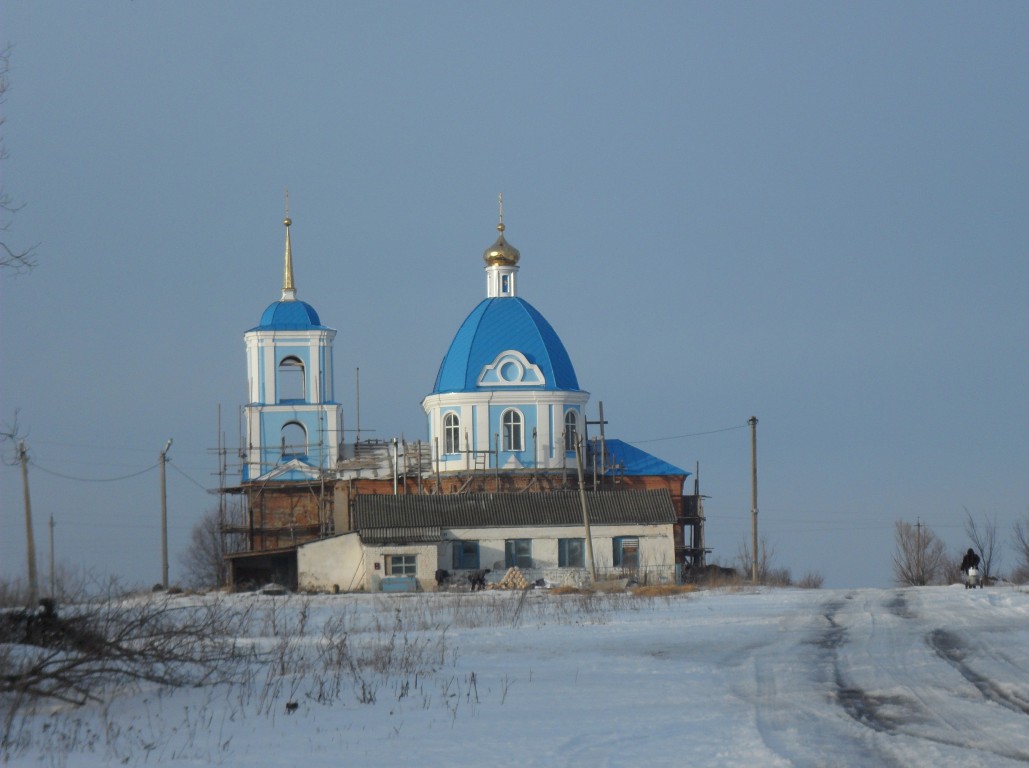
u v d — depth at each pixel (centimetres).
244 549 17950
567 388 17050
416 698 4294
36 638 4438
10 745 3466
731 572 15988
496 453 16738
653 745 3294
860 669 4794
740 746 3231
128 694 4331
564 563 14800
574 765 3052
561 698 4231
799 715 3709
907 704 3878
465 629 7112
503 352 16888
